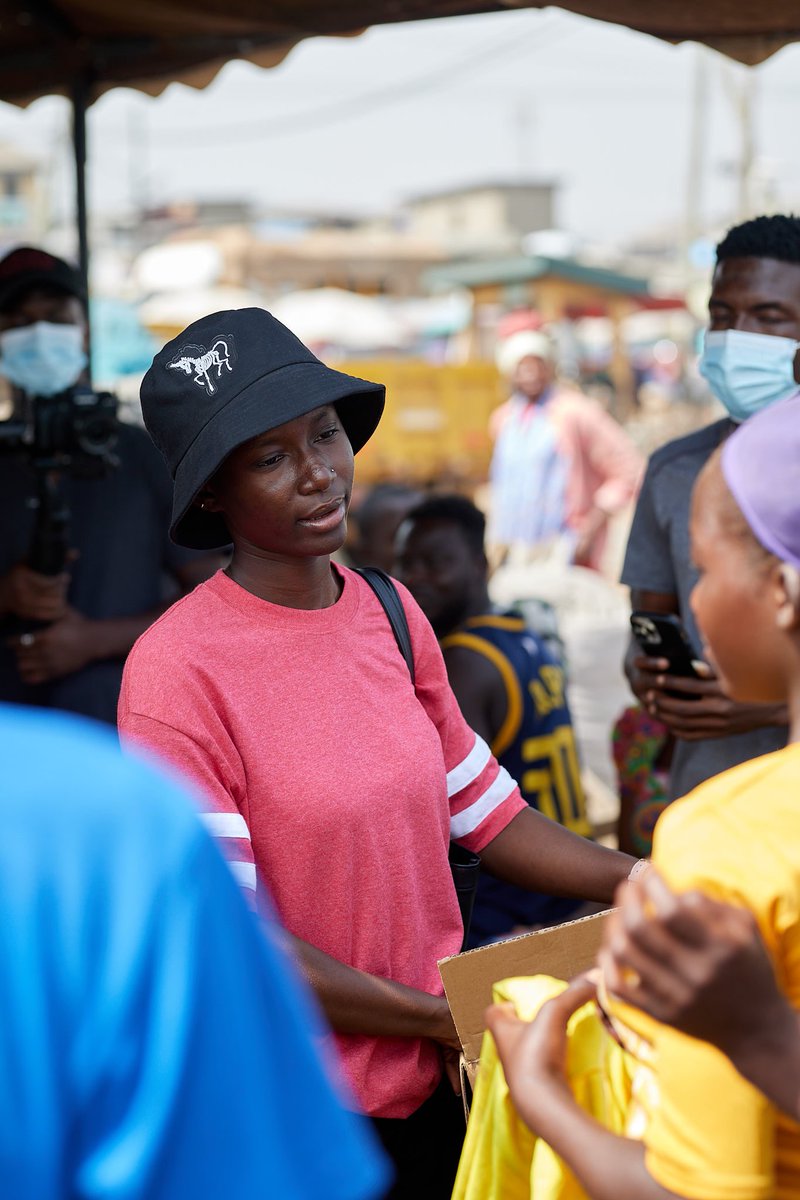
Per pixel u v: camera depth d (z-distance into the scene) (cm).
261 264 2964
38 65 468
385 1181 109
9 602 345
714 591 131
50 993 89
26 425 335
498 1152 159
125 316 1500
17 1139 87
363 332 2284
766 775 124
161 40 455
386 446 1831
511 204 5341
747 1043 115
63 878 91
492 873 234
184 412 206
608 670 744
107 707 354
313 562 213
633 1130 137
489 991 183
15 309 363
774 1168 123
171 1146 90
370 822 202
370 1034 204
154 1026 91
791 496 125
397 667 218
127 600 362
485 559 362
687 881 119
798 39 378
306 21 422
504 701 324
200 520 222
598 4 361
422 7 402
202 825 99
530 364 916
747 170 2028
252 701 202
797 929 118
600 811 564
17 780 94
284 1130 99
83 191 479
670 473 317
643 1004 117
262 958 102
